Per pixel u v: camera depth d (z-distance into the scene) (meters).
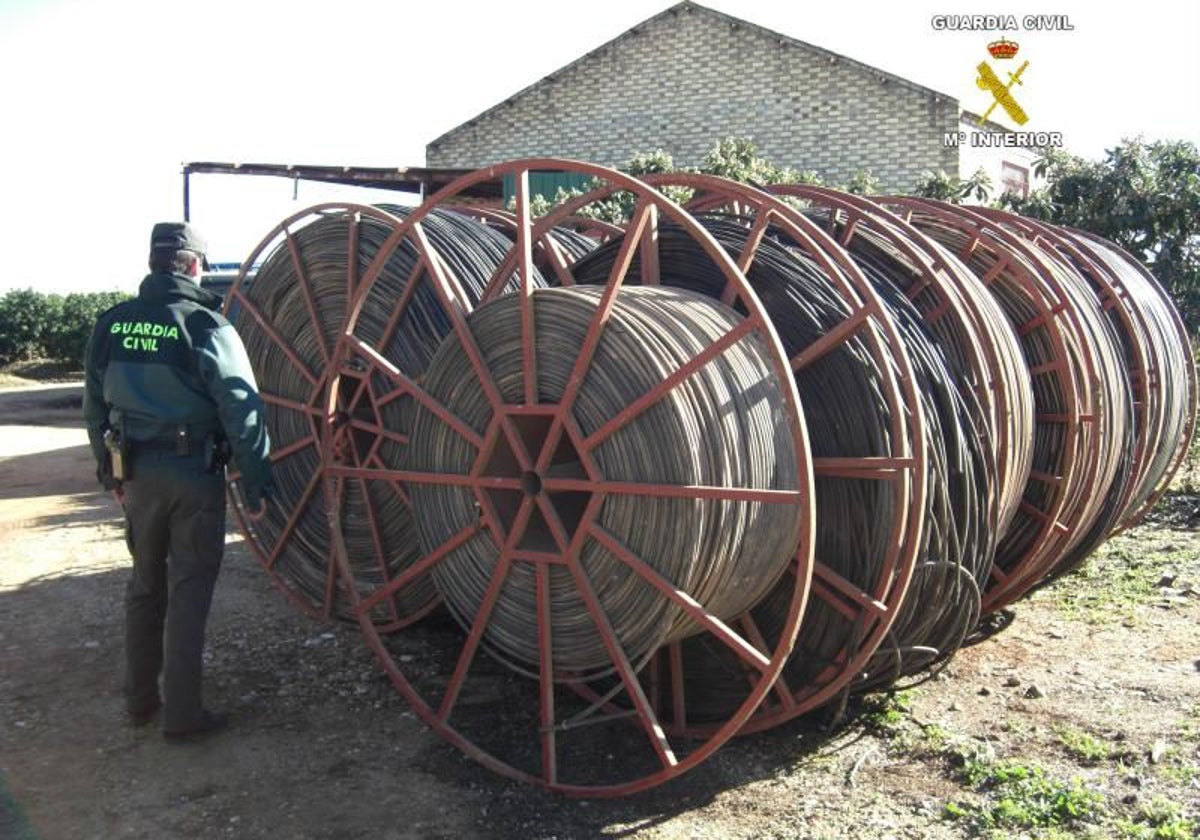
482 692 5.05
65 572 7.31
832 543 4.19
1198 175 10.76
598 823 3.86
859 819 3.84
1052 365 5.35
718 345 3.69
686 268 4.59
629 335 3.80
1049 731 4.54
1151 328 6.82
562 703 4.89
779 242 4.60
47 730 4.66
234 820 3.88
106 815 3.92
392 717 4.80
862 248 5.00
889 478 3.90
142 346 4.45
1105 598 6.40
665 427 3.70
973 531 4.46
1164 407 6.73
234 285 6.09
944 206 6.20
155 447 4.40
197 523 4.46
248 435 4.48
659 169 13.42
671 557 3.71
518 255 4.13
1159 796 3.90
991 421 4.55
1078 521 5.48
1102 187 11.00
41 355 33.75
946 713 4.75
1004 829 3.71
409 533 5.39
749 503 3.80
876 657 4.40
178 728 4.48
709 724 4.55
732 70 18.42
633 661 3.98
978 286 5.02
